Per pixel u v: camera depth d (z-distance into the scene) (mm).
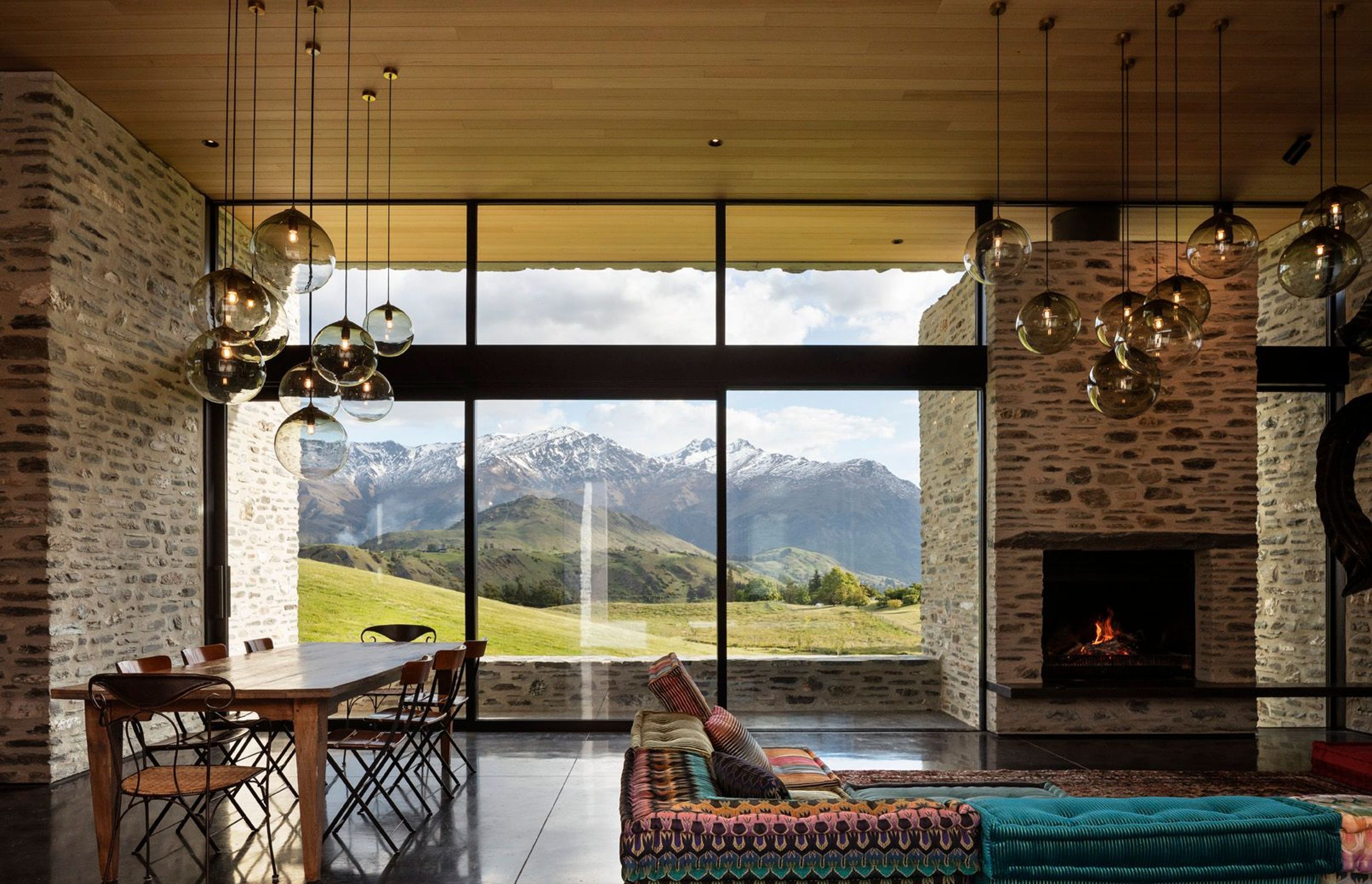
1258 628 8516
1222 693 7301
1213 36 5508
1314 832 2699
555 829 4941
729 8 5203
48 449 5891
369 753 6797
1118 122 6609
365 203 8109
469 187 7797
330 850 4641
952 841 2703
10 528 5875
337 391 5344
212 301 4012
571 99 6238
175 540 7395
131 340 6828
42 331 5895
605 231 8086
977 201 8125
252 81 5977
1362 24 5367
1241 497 7574
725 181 7695
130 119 6516
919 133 6781
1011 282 7668
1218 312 7688
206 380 4203
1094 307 7656
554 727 7754
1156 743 7211
